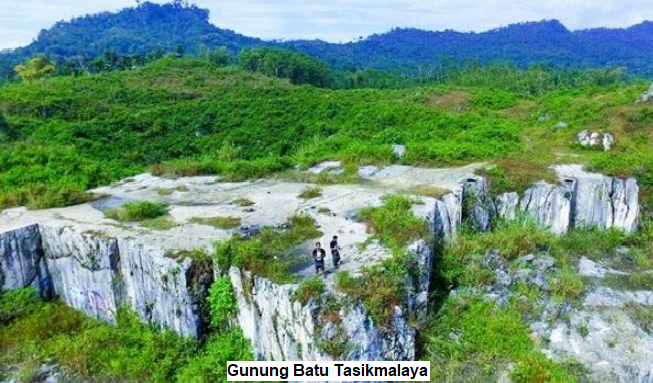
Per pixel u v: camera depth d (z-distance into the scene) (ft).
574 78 328.49
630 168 85.35
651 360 55.72
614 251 78.89
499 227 79.51
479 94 221.25
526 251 68.64
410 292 52.85
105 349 57.21
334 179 84.84
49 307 64.85
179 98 216.13
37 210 72.64
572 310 61.98
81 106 185.78
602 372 54.08
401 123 166.71
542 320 59.93
